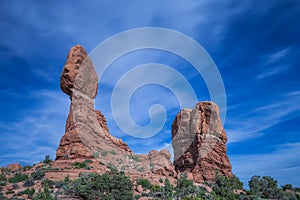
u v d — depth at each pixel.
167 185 47.38
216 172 61.09
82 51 63.16
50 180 44.66
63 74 59.84
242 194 58.50
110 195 38.97
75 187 40.53
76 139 55.97
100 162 53.78
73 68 60.19
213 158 64.25
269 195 60.22
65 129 60.03
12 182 46.44
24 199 38.59
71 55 61.38
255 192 59.41
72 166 51.38
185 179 53.44
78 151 54.84
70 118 58.91
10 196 40.47
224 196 53.69
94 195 38.81
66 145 56.81
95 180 41.72
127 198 39.94
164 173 56.97
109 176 43.16
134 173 53.91
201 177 60.91
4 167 57.81
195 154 66.81
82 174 47.16
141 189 46.31
